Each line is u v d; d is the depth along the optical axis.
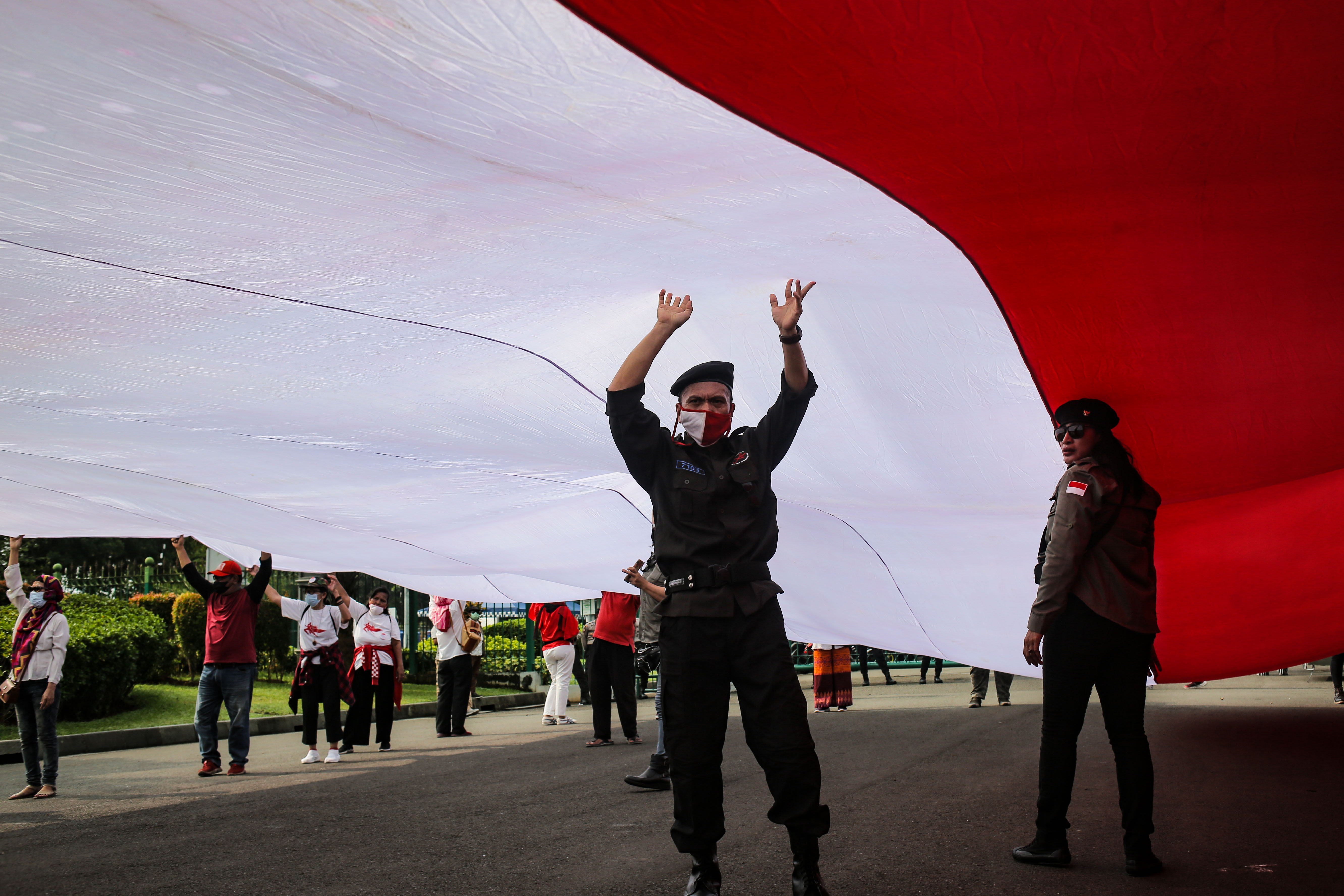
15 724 11.24
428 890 3.98
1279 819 4.57
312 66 2.09
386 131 2.33
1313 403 3.72
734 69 2.04
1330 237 2.59
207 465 5.47
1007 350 3.64
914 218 2.75
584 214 2.79
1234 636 6.04
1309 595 5.44
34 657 7.27
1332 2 1.66
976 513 5.23
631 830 5.05
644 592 3.95
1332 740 7.34
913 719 10.36
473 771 7.87
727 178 2.55
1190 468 4.44
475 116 2.26
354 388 4.14
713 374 3.16
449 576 9.37
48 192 2.56
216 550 8.72
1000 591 5.92
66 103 2.21
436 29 1.94
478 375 4.05
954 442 4.43
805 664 19.58
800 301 3.16
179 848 5.12
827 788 6.11
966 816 5.00
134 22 1.95
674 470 3.08
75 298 3.19
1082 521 3.63
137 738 10.97
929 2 1.77
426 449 5.11
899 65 1.98
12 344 3.54
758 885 3.77
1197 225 2.60
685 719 2.91
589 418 4.55
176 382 4.01
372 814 5.95
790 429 3.23
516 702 16.16
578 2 1.86
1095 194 2.49
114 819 6.15
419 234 2.87
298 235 2.84
